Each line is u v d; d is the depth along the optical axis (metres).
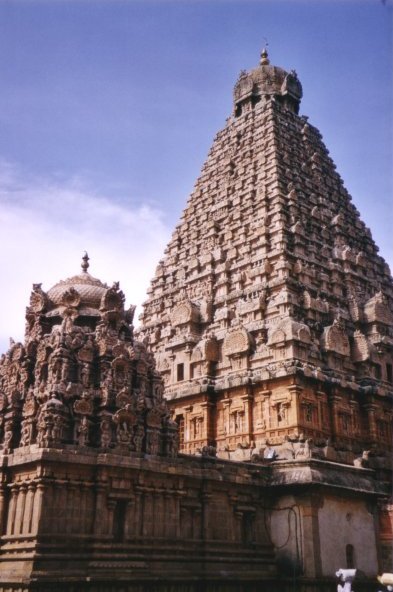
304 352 59.53
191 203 86.94
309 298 65.06
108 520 37.97
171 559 40.34
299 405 56.12
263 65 94.06
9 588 34.53
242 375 61.09
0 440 43.53
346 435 59.62
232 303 69.88
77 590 35.06
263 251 70.81
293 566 45.19
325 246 74.38
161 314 78.50
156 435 43.41
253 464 48.22
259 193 76.50
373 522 51.12
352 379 63.44
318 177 83.38
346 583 30.98
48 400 40.19
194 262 77.06
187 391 63.59
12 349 48.19
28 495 37.25
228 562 43.34
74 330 44.66
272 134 82.00
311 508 46.22
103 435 40.38
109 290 47.62
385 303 70.81
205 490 44.00
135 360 45.22
